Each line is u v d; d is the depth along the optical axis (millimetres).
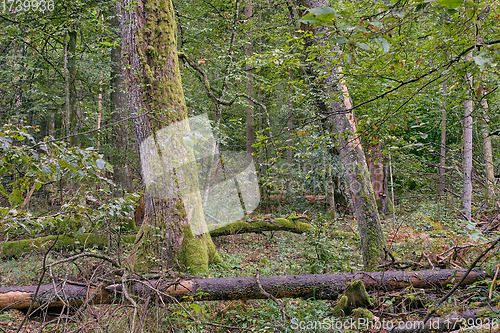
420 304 3895
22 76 9273
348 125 5184
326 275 4262
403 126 3660
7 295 3480
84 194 3309
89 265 4195
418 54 2824
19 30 8289
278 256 6512
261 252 7461
